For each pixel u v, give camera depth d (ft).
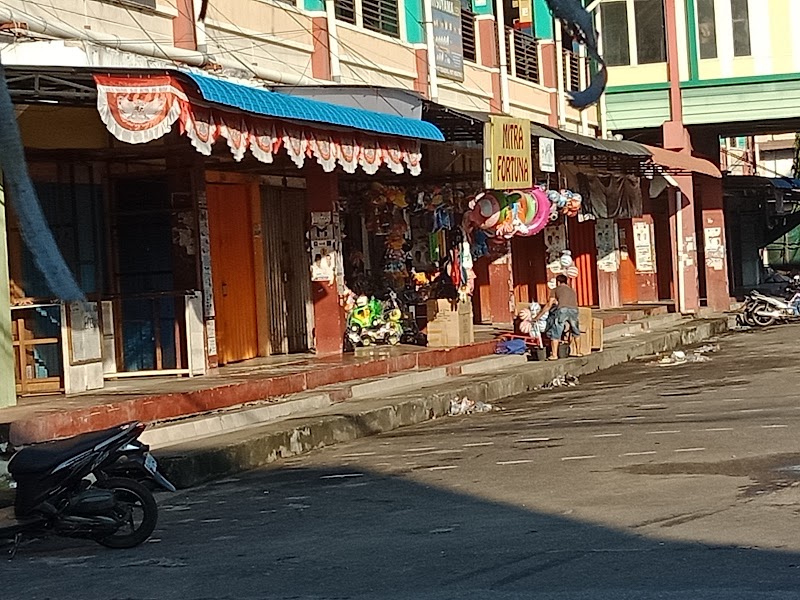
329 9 63.67
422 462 40.01
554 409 53.78
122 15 48.47
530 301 102.22
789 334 94.12
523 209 70.64
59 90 39.11
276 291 67.77
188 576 25.96
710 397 53.42
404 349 66.23
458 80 79.10
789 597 20.84
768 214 154.71
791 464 34.30
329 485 36.91
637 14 106.11
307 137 46.34
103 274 53.36
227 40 55.16
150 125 36.83
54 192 50.24
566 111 98.48
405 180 74.38
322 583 24.34
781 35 103.76
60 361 48.42
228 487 37.99
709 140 116.06
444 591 22.84
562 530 27.73
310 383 53.93
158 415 44.09
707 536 26.04
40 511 29.17
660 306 111.14
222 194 62.90
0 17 41.19
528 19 92.94
